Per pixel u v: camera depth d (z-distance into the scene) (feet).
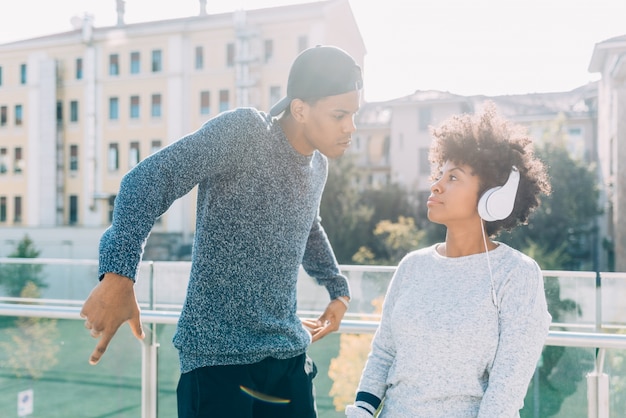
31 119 119.96
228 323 4.98
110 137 116.16
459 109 105.19
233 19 108.06
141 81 114.21
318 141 5.05
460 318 4.59
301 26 106.22
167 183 4.43
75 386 10.14
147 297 11.64
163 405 7.50
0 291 21.33
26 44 120.26
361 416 4.87
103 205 116.06
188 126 112.06
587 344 6.12
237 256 4.95
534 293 4.59
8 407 10.48
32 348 10.40
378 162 109.50
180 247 107.34
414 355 4.71
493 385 4.40
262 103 107.86
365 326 6.63
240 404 5.01
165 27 111.75
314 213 5.50
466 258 4.80
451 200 4.82
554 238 83.51
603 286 7.96
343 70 4.91
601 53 88.38
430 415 4.59
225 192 4.91
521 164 4.79
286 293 5.27
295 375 5.46
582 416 6.55
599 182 98.37
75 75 118.83
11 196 121.49
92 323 4.17
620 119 79.61
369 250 90.53
